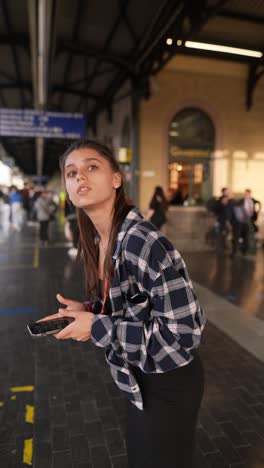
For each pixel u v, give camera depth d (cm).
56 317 103
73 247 815
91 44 900
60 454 195
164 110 943
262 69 943
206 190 1003
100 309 117
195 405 105
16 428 216
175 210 975
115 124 1211
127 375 99
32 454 195
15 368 291
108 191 101
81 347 331
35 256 796
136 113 934
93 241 119
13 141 2258
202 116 978
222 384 267
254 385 265
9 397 249
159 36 742
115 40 862
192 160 987
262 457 193
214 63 948
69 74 1151
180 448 104
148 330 92
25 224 1588
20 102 1527
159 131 947
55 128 1116
